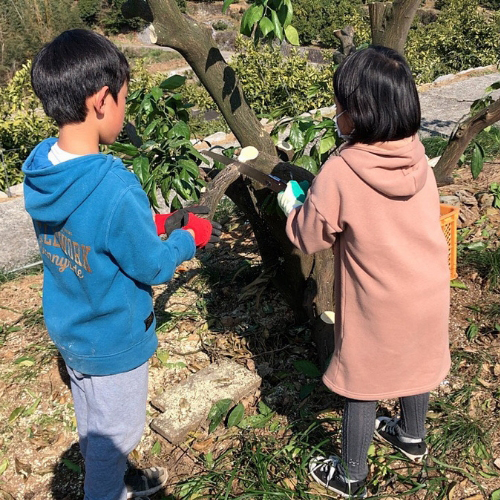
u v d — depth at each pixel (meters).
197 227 2.04
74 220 1.71
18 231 5.40
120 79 1.72
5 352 3.35
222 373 2.94
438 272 1.95
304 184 2.21
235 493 2.33
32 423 2.83
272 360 3.05
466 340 3.03
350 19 17.41
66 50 1.65
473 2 15.30
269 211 2.74
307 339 3.17
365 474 2.19
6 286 4.13
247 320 3.38
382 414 2.63
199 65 2.68
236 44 10.96
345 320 1.98
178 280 3.90
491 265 3.48
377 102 1.72
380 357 1.95
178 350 3.21
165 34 2.54
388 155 1.78
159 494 2.38
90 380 1.92
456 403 2.63
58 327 1.86
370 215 1.82
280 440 2.56
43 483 2.53
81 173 1.66
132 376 1.94
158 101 3.07
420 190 1.89
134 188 1.73
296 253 2.92
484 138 5.43
